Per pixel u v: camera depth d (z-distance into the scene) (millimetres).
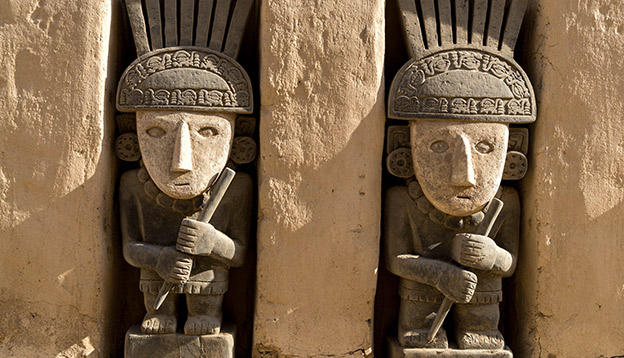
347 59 2756
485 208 2801
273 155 2740
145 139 2729
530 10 2947
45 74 2705
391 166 2824
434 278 2711
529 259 2857
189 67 2732
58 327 2723
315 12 2758
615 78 2791
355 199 2766
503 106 2738
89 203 2713
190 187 2697
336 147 2754
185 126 2697
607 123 2781
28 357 2701
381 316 3133
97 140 2711
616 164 2779
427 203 2818
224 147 2758
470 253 2609
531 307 2836
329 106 2752
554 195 2773
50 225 2705
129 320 3104
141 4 2811
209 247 2633
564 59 2787
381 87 2797
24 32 2713
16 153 2697
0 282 2703
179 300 2898
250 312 3115
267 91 2738
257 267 2775
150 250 2738
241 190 2854
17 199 2697
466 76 2734
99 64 2719
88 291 2729
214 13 2826
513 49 2814
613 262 2781
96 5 2727
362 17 2770
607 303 2785
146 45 2756
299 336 2771
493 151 2734
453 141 2719
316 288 2775
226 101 2734
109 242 2818
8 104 2695
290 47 2742
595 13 2805
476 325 2824
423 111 2723
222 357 2760
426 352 2771
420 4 2842
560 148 2775
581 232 2777
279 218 2746
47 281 2713
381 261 3125
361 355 2787
